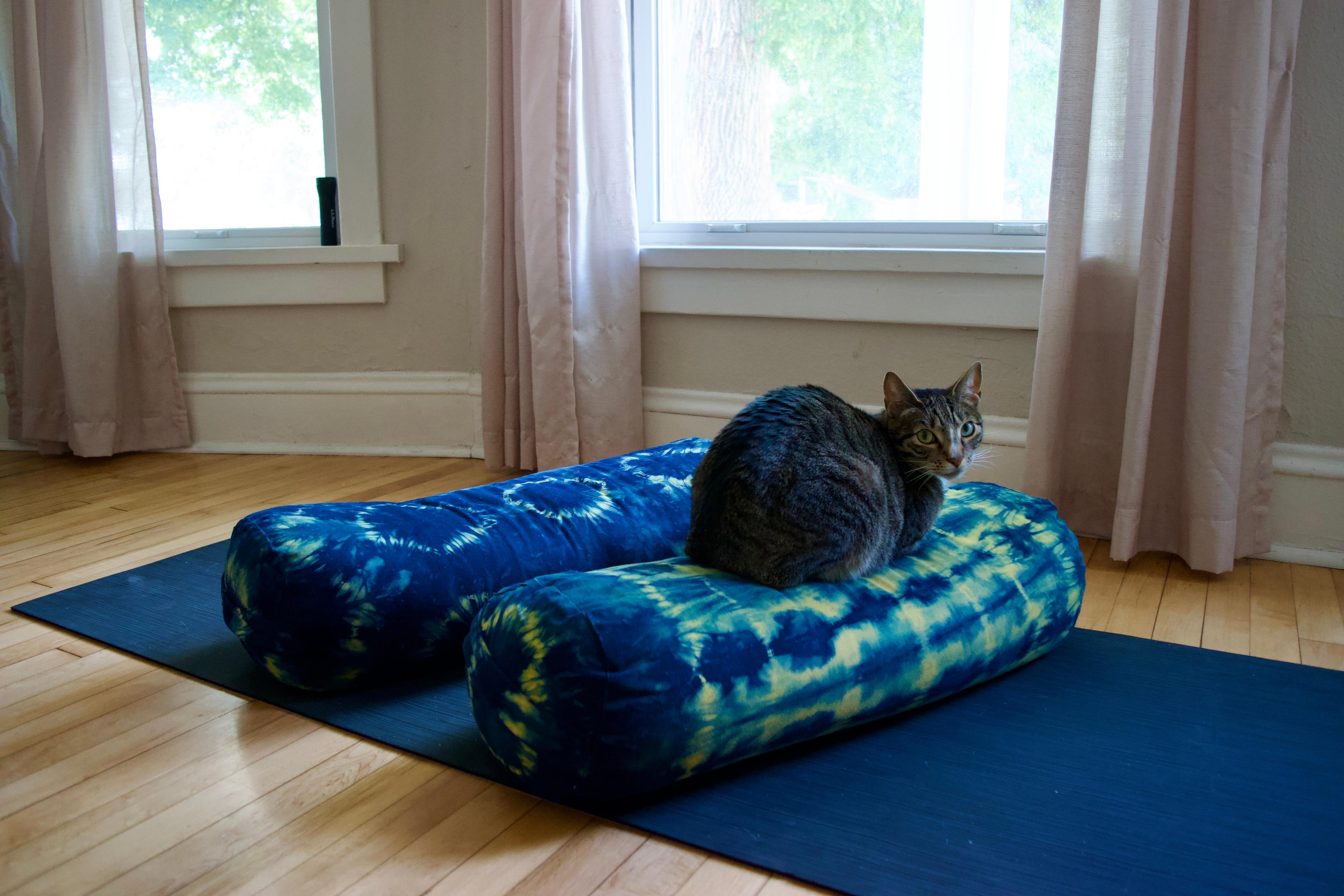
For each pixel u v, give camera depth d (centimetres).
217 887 106
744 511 135
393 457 320
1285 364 215
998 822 117
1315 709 147
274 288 317
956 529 164
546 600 120
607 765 115
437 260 310
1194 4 196
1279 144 200
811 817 118
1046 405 217
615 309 278
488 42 269
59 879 108
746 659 123
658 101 284
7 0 300
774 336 269
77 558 217
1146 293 202
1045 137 240
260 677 157
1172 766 130
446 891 106
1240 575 211
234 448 325
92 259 301
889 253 243
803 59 267
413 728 140
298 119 322
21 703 149
